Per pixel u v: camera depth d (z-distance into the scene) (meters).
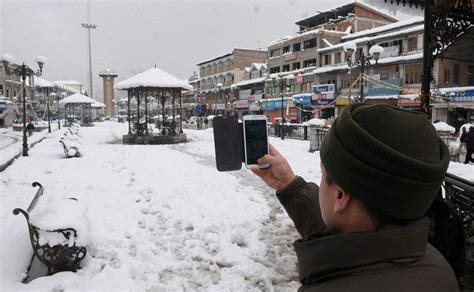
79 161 12.48
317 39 38.41
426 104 5.72
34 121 44.00
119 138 26.00
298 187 1.50
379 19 39.72
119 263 4.11
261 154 1.53
